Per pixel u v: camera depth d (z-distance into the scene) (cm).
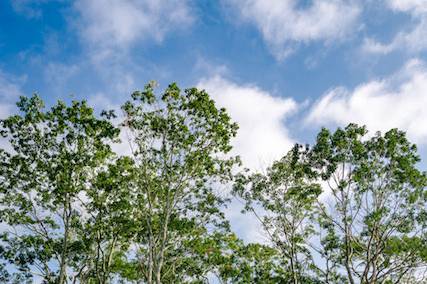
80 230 2823
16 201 2755
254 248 3300
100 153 2669
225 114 2738
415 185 2617
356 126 2791
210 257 3234
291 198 3048
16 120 2673
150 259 2572
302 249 3056
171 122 2720
